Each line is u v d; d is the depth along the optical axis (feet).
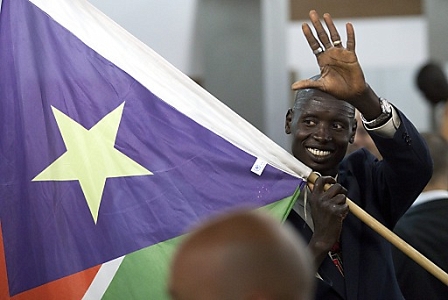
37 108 15.81
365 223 15.08
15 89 15.84
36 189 15.61
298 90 15.65
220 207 15.47
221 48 31.42
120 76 16.02
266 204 15.33
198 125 15.83
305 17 33.60
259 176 15.48
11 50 15.94
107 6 30.42
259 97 31.76
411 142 14.94
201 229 7.60
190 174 15.65
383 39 34.76
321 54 14.76
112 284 15.38
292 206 15.29
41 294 15.42
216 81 31.55
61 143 15.75
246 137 15.70
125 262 15.42
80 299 15.35
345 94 14.65
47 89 15.90
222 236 7.52
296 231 15.34
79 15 16.22
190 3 31.01
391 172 15.29
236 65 31.60
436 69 24.71
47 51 16.01
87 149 15.76
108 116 15.89
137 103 15.96
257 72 31.63
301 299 7.47
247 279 7.38
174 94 15.99
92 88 15.96
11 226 15.51
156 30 30.89
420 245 18.26
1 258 15.43
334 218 14.73
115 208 15.57
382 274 15.12
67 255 15.48
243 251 7.43
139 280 15.33
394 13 34.45
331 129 15.44
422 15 34.40
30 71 15.89
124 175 15.70
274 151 15.53
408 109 34.55
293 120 15.78
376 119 14.82
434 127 24.97
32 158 15.67
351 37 14.65
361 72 14.60
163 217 15.53
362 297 14.87
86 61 16.05
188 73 31.40
